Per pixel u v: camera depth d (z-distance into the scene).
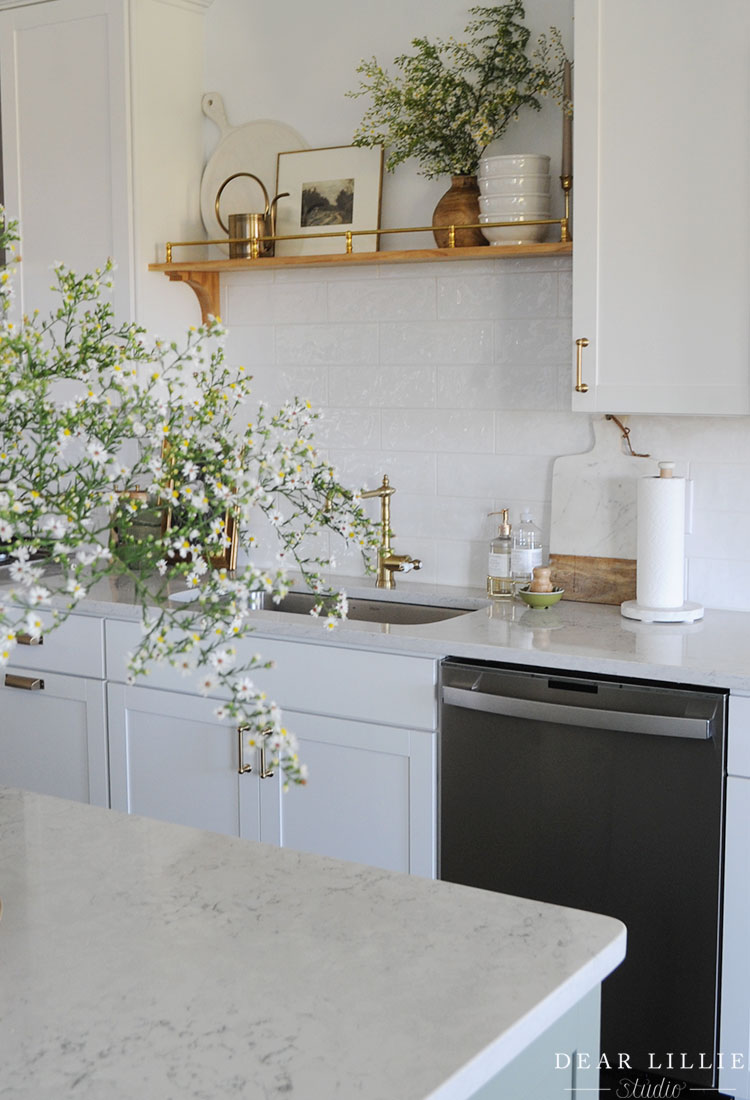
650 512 2.82
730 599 2.94
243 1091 0.95
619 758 2.43
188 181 3.54
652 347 2.64
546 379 3.12
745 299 2.52
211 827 2.99
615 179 2.63
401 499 3.38
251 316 3.56
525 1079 1.13
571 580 3.10
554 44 3.01
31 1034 1.04
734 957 2.36
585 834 2.48
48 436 1.23
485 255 2.93
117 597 3.12
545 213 2.95
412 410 3.33
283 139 3.45
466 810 2.62
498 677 2.56
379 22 3.28
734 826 2.33
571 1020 1.21
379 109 3.27
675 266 2.59
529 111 3.07
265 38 3.47
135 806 3.11
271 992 1.11
